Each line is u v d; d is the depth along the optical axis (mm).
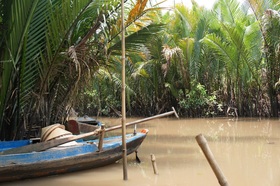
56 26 7543
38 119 8375
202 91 18734
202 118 18734
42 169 6328
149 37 8945
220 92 19312
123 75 6168
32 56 7734
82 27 8453
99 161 7059
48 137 7168
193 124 15945
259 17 16344
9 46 7316
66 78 8602
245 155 8375
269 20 15555
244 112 18609
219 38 16922
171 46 19000
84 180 6336
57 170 6539
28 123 8203
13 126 7996
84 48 8078
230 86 18750
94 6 7816
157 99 20594
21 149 6590
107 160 7211
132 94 20672
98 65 8594
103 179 6395
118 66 14086
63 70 8391
